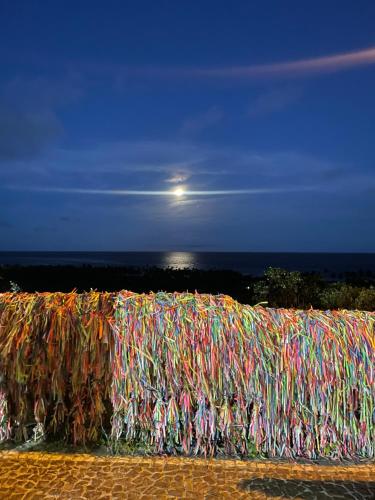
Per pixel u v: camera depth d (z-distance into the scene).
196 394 3.95
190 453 3.97
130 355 3.98
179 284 22.55
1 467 3.64
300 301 9.31
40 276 25.08
